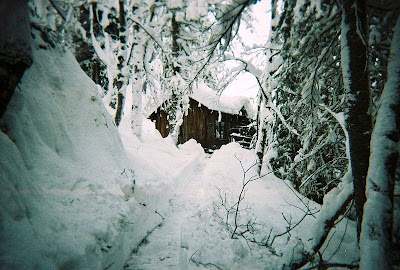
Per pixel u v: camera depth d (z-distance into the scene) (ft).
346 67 8.93
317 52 11.96
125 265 10.89
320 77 13.43
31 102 11.14
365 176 8.93
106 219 10.40
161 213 17.76
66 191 10.09
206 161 46.93
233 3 8.54
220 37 9.84
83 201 10.44
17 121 9.66
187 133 60.29
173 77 35.04
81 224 9.02
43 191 8.97
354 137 9.12
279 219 15.16
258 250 11.30
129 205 13.25
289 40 12.75
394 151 7.41
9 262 5.68
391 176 7.44
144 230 14.33
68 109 14.48
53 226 7.88
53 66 14.28
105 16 24.90
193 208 19.33
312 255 10.34
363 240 7.48
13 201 7.05
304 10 11.02
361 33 8.13
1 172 7.25
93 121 16.14
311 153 15.40
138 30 30.55
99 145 15.67
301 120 17.01
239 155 33.45
